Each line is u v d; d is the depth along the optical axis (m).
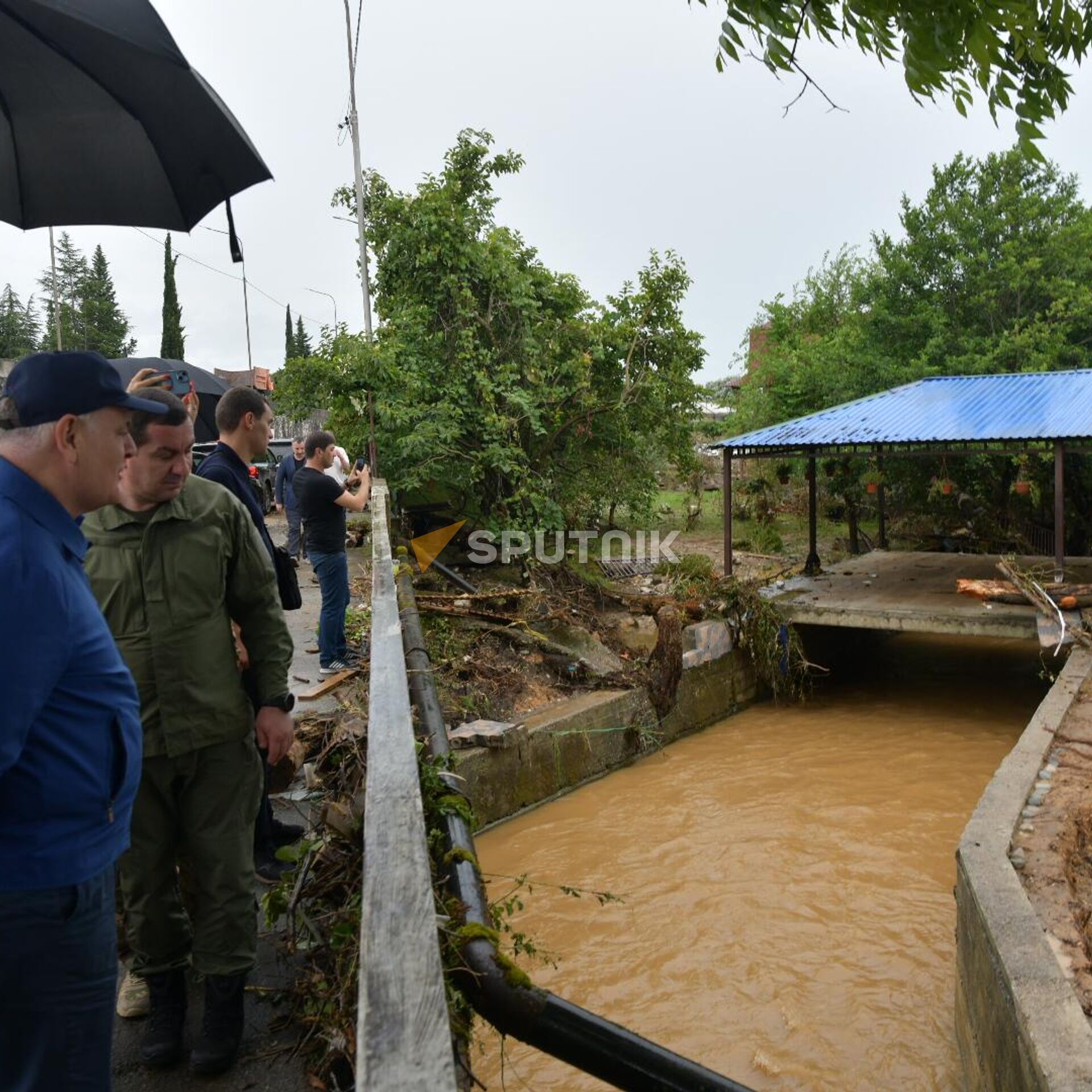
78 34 2.24
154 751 2.94
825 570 17.81
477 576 15.03
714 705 13.45
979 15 1.93
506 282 15.79
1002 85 2.02
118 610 2.95
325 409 15.06
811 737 12.66
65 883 2.02
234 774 3.07
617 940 7.48
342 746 5.78
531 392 15.55
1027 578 13.34
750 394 25.95
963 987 5.78
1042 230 22.14
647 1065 2.32
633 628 14.16
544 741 10.29
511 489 15.91
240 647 4.19
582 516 18.09
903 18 1.98
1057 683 10.12
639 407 16.62
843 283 29.88
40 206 2.64
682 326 16.64
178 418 2.94
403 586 9.73
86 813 2.06
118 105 2.46
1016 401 15.29
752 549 23.09
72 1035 2.08
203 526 3.06
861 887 8.24
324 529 7.88
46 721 1.98
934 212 23.14
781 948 7.30
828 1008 6.52
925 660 16.72
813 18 2.04
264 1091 3.03
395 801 2.73
